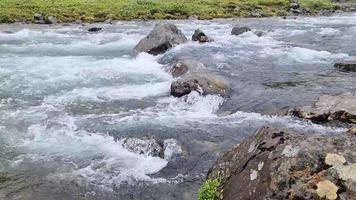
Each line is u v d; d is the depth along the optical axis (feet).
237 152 30.04
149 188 35.24
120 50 93.15
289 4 190.49
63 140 44.29
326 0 216.95
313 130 45.62
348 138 26.45
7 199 33.12
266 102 55.67
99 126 47.67
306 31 118.21
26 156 40.81
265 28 127.34
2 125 48.26
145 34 116.26
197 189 35.12
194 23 142.00
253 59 81.46
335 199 22.82
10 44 99.30
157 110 53.83
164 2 176.96
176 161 40.04
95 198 33.63
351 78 67.00
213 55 84.02
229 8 175.83
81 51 91.76
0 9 145.69
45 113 52.37
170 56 82.48
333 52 89.30
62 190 34.73
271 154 26.43
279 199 23.75
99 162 39.58
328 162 24.40
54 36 111.86
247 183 26.32
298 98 56.59
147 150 41.34
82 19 143.84
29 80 67.05
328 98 52.19
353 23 137.28
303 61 80.33
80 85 64.80
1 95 59.57
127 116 51.26
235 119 50.42
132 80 67.77
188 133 45.60
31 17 140.56
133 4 165.58
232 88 62.18
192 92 57.62
